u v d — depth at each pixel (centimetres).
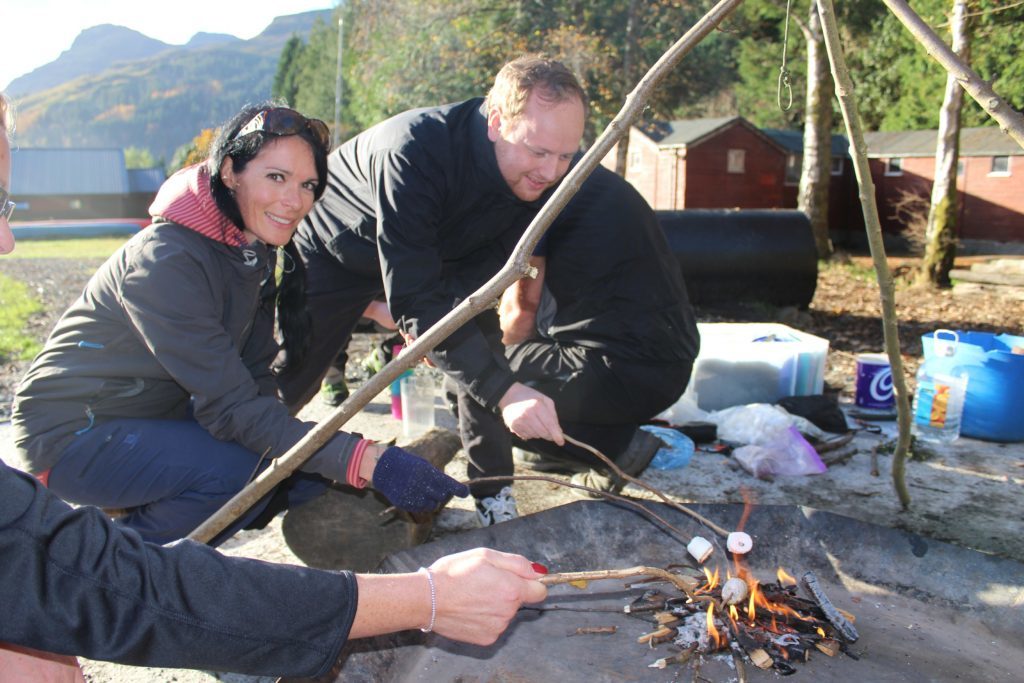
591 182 295
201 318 209
